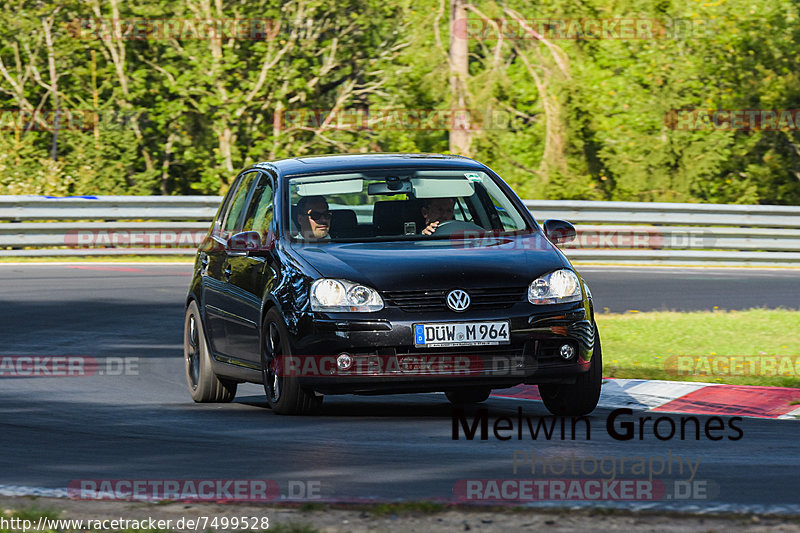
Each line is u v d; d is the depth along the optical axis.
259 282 27.58
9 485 19.61
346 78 98.31
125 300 51.88
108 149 95.25
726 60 101.88
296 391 26.09
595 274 64.44
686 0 99.81
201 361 30.72
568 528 15.99
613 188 98.50
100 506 17.75
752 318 45.75
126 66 98.00
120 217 69.38
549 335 25.41
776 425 26.33
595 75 97.94
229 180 96.06
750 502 17.80
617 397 30.70
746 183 102.75
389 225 28.39
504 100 93.50
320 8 94.75
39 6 97.50
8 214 67.94
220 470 20.81
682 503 17.67
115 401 30.66
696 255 70.38
